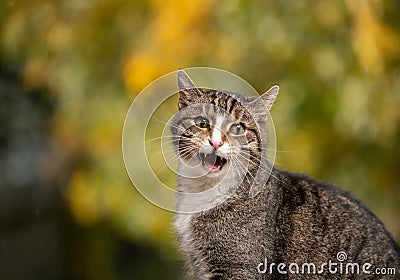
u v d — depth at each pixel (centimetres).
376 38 2030
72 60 2267
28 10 2261
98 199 2273
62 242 2855
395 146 2236
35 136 2673
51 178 2731
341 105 2091
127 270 3045
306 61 2122
